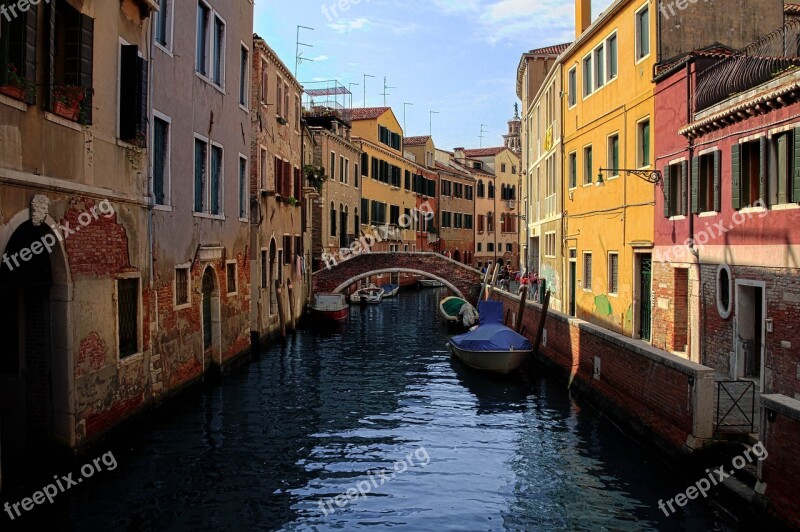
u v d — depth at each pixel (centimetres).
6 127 709
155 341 1133
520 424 1202
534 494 855
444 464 979
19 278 796
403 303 3791
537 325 1822
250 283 1830
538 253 2828
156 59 1136
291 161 2359
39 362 846
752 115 1078
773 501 671
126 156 1012
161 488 850
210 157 1446
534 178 2822
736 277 1134
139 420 1067
